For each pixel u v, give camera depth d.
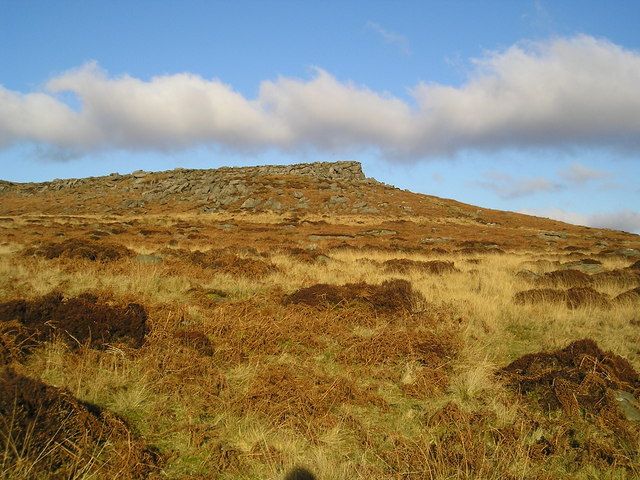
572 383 5.70
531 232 48.91
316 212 57.09
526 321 9.25
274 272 13.80
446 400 5.60
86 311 7.02
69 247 16.12
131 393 5.15
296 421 4.81
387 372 6.29
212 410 5.03
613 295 12.56
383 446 4.52
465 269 17.98
